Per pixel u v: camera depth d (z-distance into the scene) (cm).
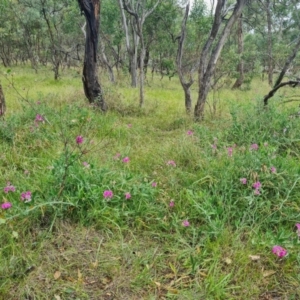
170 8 1275
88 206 257
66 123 457
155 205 274
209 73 585
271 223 258
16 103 625
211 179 298
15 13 1616
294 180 283
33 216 241
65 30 1669
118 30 1456
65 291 192
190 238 243
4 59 2070
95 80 629
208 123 548
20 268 202
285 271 212
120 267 211
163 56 1823
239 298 194
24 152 372
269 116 432
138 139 451
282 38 2306
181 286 201
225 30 575
